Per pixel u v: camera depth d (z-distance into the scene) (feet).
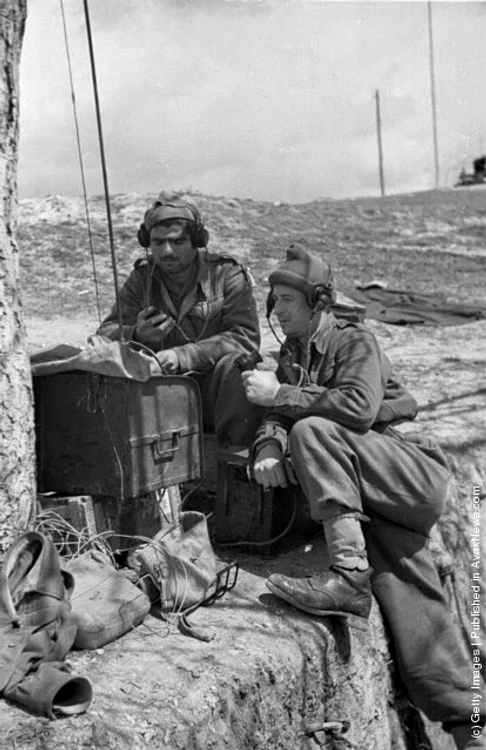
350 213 52.85
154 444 10.91
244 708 9.25
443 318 30.12
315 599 10.63
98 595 9.84
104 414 10.66
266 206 50.52
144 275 13.41
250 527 12.14
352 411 11.09
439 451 11.98
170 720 8.52
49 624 9.12
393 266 40.34
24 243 38.47
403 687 12.05
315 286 11.56
